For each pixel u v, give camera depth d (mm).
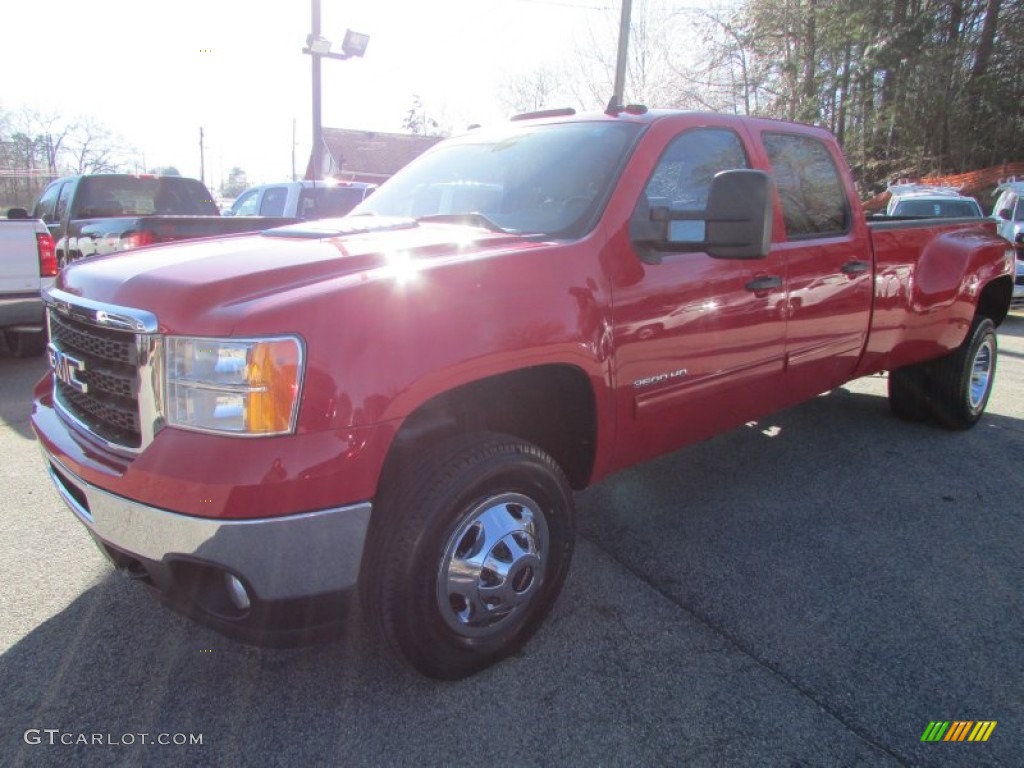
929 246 4918
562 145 3430
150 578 2352
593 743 2330
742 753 2301
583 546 3670
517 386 2812
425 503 2350
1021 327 10930
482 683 2607
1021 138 26594
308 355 2092
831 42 27422
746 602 3168
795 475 4660
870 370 4621
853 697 2568
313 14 17828
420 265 2428
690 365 3234
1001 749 2332
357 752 2277
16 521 3777
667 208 3064
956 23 26953
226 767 2207
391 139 46500
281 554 2105
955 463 4906
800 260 3789
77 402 2615
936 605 3164
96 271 2643
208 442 2084
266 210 12516
